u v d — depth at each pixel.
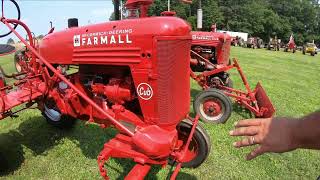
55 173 3.98
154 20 3.14
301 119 1.07
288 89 10.27
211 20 62.75
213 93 5.77
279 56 26.00
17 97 4.01
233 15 75.00
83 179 3.85
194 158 4.00
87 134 5.02
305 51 34.22
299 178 4.07
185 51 3.30
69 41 3.71
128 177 2.98
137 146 3.04
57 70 3.70
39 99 4.36
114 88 3.51
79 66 3.96
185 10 53.38
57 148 4.56
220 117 5.82
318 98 9.18
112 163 4.15
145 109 3.29
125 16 3.73
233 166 4.27
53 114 5.12
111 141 3.27
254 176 4.05
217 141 5.02
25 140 4.79
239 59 20.27
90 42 3.51
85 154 4.43
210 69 7.43
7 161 3.93
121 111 3.50
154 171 4.02
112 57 3.36
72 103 4.02
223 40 7.80
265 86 10.36
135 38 3.18
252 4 77.00
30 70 4.40
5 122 5.40
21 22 3.99
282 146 1.08
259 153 1.13
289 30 79.75
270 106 5.82
